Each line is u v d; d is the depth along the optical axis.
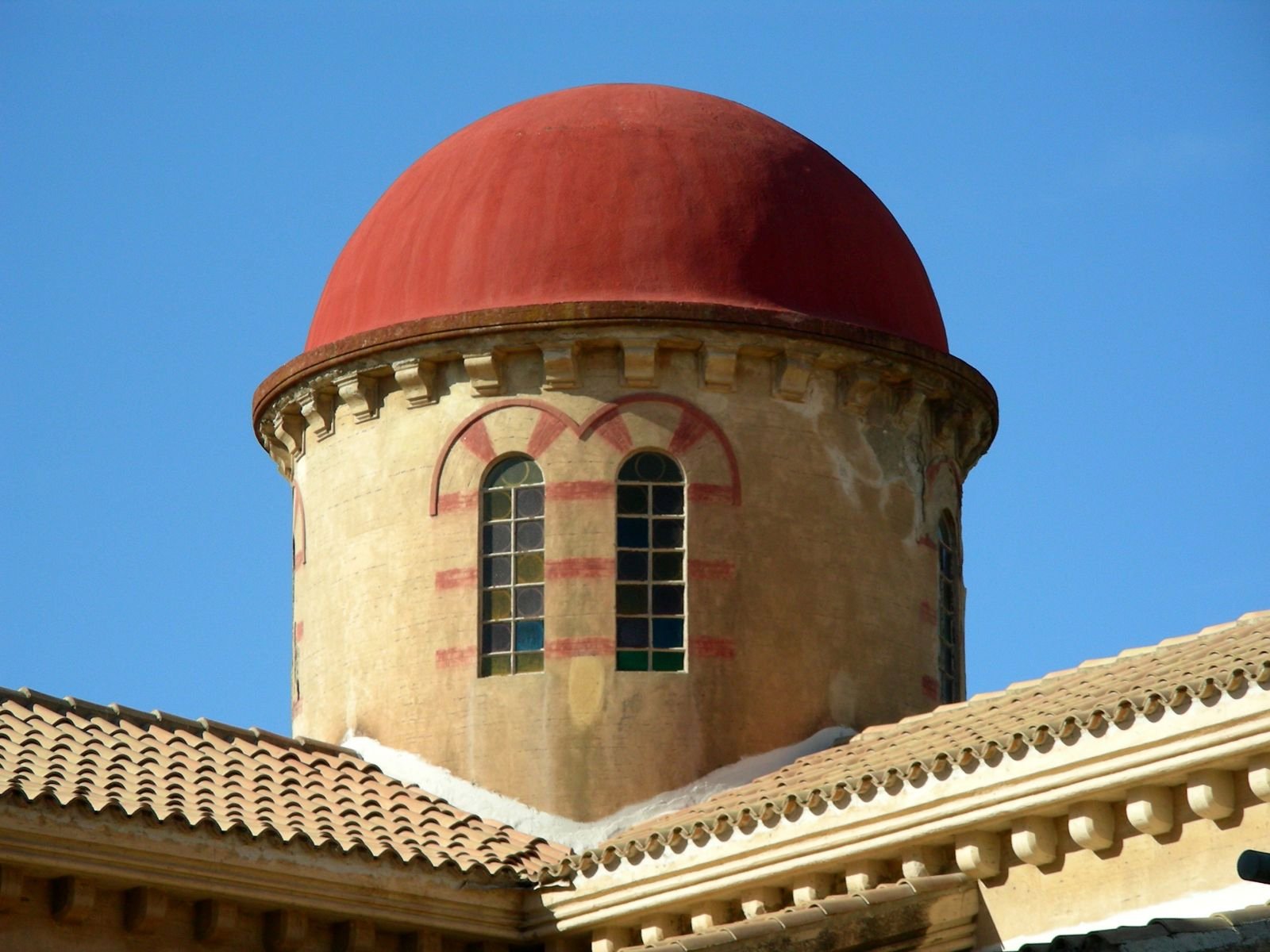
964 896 53.78
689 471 69.50
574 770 67.50
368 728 70.38
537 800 67.44
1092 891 51.44
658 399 69.81
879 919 53.25
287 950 57.22
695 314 69.06
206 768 62.12
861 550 71.44
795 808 55.75
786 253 71.88
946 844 53.94
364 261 74.62
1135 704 49.53
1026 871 52.84
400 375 71.31
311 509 74.19
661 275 70.31
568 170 72.31
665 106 74.94
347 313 74.00
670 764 67.56
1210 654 55.62
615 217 71.19
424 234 73.00
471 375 70.50
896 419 73.12
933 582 73.88
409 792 67.81
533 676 68.44
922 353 72.38
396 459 71.75
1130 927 41.66
